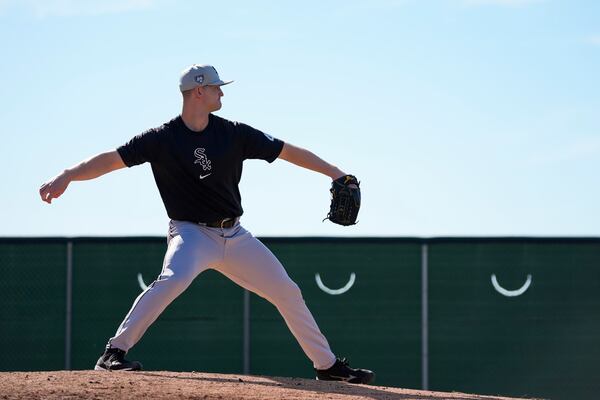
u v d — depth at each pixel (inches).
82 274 1935.3
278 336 1924.2
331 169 868.0
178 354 1924.2
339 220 871.7
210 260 834.2
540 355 1918.1
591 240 1924.2
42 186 798.5
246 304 1929.1
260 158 853.2
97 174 812.0
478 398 799.1
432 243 1924.2
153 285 807.7
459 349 1915.6
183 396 682.2
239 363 1920.5
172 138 816.3
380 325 1913.1
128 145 815.1
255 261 848.3
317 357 869.2
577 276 1921.8
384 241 1923.0
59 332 1935.3
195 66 821.9
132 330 804.0
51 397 664.4
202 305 1930.4
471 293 1919.3
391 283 1916.8
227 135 828.0
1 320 1934.1
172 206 835.4
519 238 1924.2
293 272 1913.1
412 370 1910.7
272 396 701.9
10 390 683.4
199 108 818.2
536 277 1921.8
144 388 705.0
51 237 1941.4
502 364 1915.6
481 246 1924.2
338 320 1911.9
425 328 1914.4
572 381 1913.1
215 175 820.6
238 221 851.4
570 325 1919.3
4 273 1935.3
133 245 1939.0
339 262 1918.1
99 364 812.6
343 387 789.9
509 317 1923.0
